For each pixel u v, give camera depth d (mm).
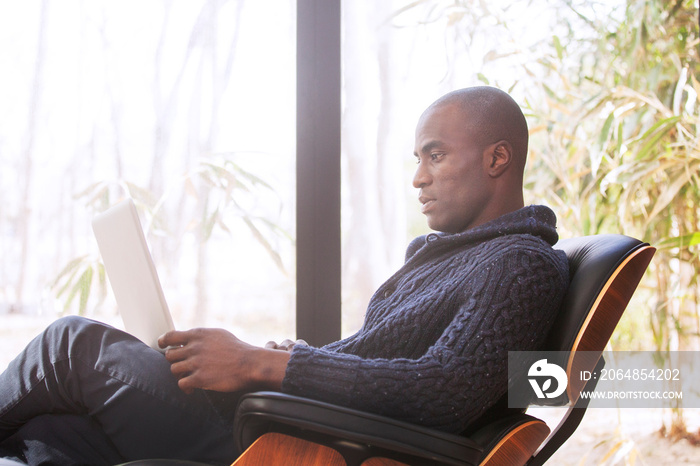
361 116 2273
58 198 2133
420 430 908
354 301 2221
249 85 2238
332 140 2209
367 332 1190
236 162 2211
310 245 2191
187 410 1124
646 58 2311
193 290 2160
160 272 2145
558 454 2152
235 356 1011
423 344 1135
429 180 1344
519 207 1350
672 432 2176
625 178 2260
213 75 2225
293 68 2260
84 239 2137
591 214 2252
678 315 2213
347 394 964
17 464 1056
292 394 981
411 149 2281
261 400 916
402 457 955
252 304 2184
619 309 1083
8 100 2127
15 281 2096
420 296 1194
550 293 1068
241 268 2186
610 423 2176
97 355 1158
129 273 1211
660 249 2238
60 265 2123
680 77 2299
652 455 2160
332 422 895
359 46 2293
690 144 2271
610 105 2291
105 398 1137
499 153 1319
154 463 1027
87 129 2160
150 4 2221
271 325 2189
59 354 1156
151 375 1130
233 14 2248
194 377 1007
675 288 2225
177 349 1048
